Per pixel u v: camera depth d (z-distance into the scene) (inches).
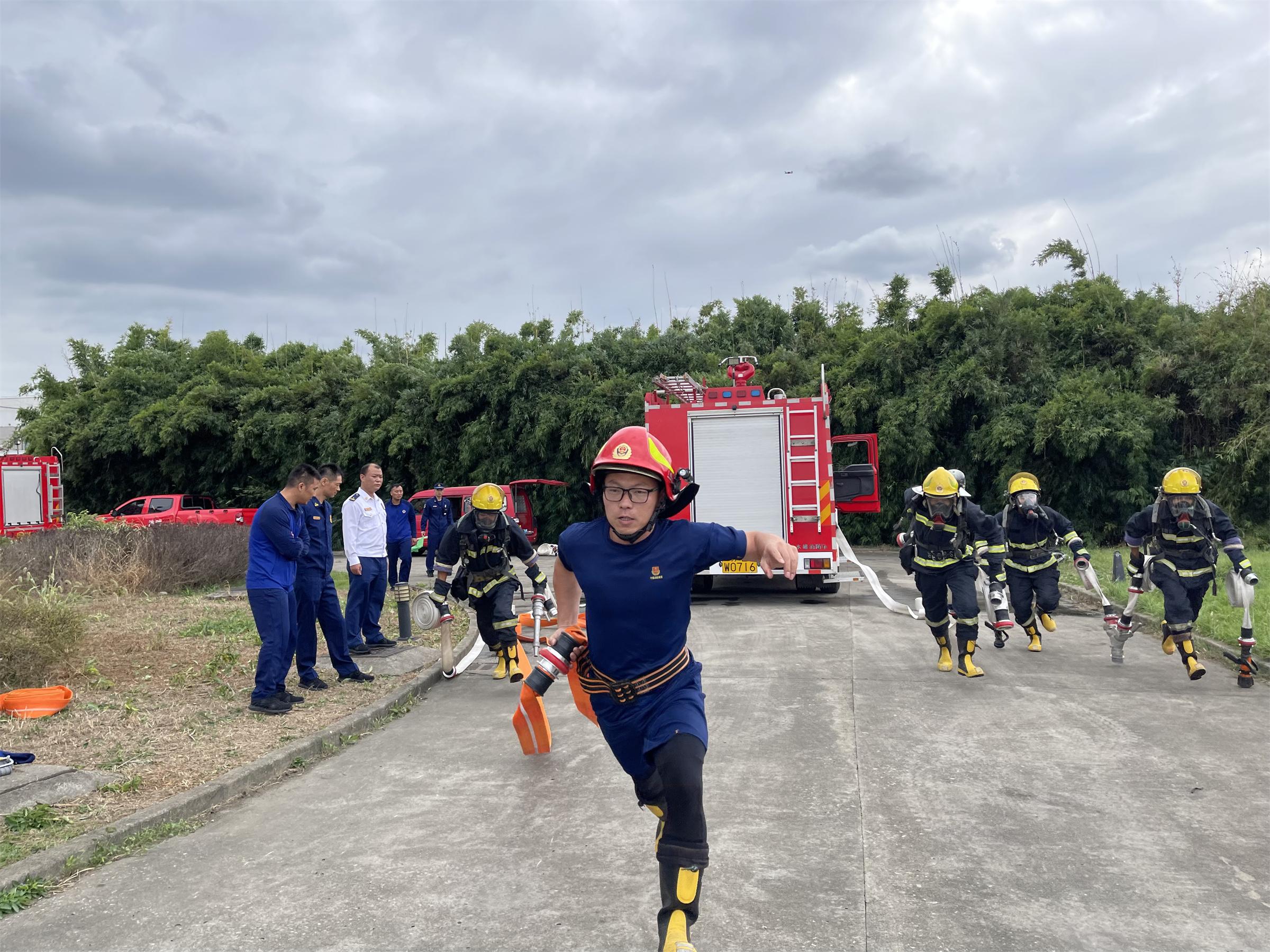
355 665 315.9
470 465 1048.2
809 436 521.7
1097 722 254.2
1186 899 147.1
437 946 134.6
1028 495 355.9
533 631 324.8
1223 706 271.9
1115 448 792.9
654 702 131.9
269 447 1152.8
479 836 178.5
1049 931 136.6
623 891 152.5
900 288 1035.3
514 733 257.8
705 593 568.7
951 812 186.7
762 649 373.4
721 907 145.6
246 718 262.7
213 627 407.5
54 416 1216.2
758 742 239.1
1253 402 788.6
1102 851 166.4
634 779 141.8
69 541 576.1
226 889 156.1
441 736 256.7
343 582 617.0
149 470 1213.7
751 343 1111.6
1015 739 239.0
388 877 159.6
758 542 128.7
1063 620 443.8
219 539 623.2
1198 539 303.6
